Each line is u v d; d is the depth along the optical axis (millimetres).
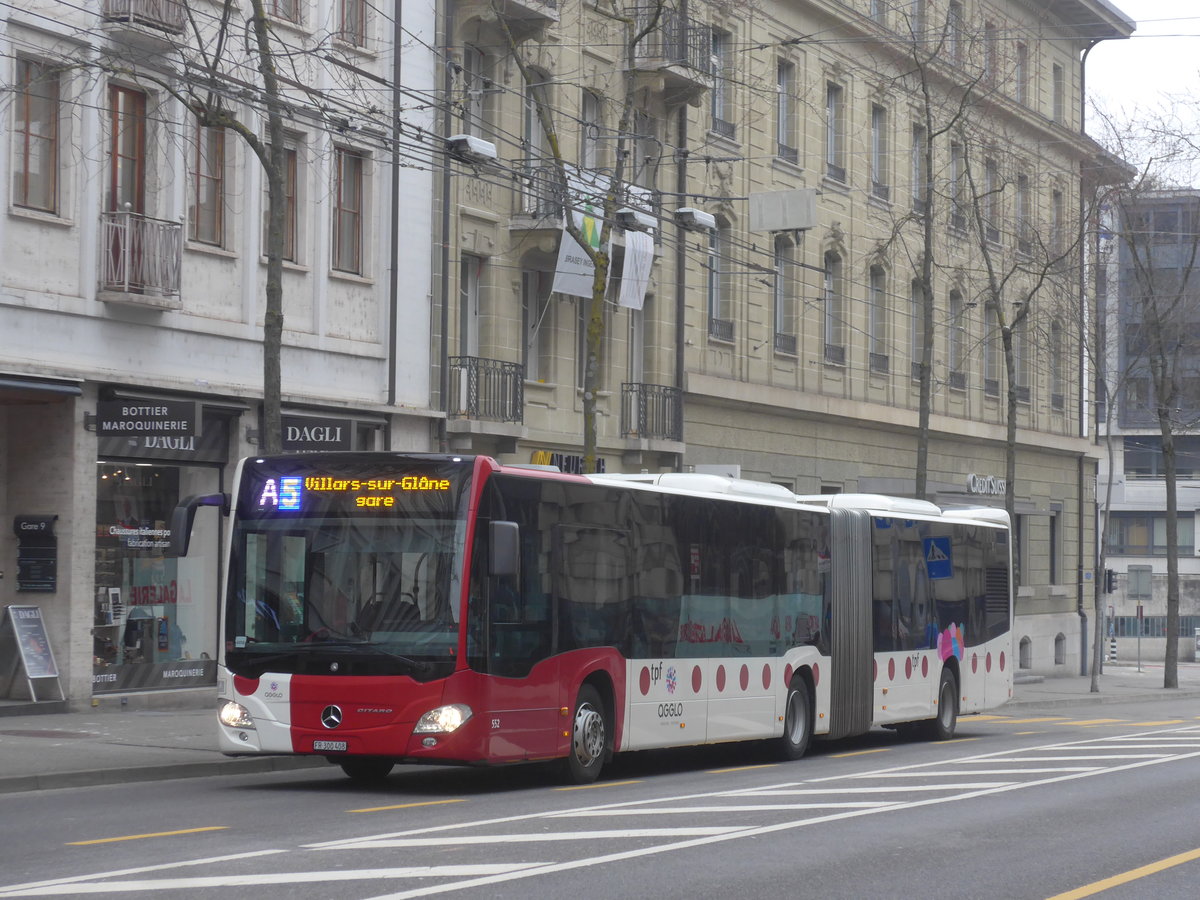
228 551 17188
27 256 23797
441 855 11758
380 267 30469
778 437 42438
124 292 24828
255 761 19453
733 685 21312
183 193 26219
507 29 28344
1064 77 57500
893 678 26047
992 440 53500
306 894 9969
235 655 16891
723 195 39594
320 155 28516
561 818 14195
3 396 23859
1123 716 37094
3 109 23219
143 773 18094
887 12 44438
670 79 36469
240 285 27438
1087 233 45219
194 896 9859
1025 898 10727
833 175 44750
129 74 22062
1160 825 14898
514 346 33406
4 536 24859
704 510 20969
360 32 29797
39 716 23703
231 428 27344
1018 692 46750
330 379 29297
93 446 24750
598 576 18578
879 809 15445
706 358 39344
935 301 49938
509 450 32656
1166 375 51094
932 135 37156
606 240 27719
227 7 21531
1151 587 58875
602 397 35938
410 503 16766
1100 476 100688
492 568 16281
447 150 27812
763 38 41375
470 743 16312
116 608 25531
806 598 23516
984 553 30297
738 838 13039
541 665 17422
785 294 43062
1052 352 51656
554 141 27984
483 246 32688
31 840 12477
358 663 16422
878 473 47438
